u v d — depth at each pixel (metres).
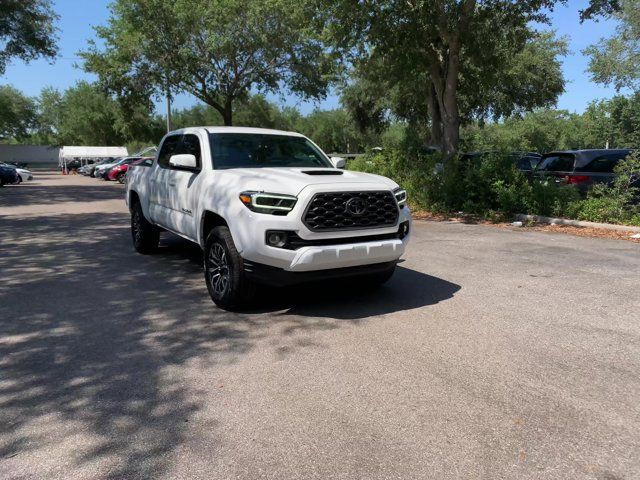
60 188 25.83
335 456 2.82
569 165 12.40
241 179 5.20
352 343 4.45
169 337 4.61
